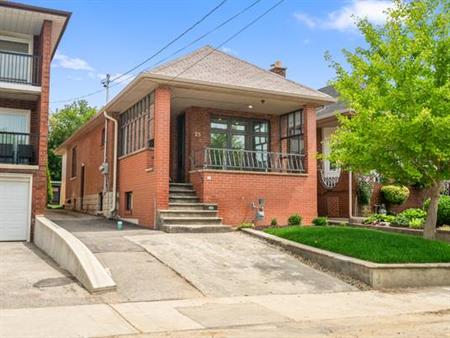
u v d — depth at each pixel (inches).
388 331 275.3
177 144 805.2
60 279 387.9
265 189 689.6
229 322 288.4
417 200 833.5
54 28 682.2
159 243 516.7
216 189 661.9
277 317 305.3
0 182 621.9
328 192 845.2
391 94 477.4
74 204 1171.3
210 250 498.9
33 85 653.9
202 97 705.6
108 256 452.8
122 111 823.7
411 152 479.8
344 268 443.5
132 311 307.7
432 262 451.2
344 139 504.1
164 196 634.2
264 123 816.9
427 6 490.9
